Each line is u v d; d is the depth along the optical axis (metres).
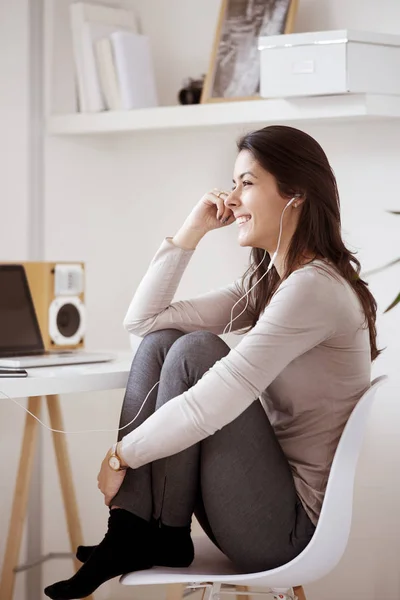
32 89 3.05
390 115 2.58
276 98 2.67
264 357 1.79
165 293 2.26
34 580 3.07
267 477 1.84
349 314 1.86
